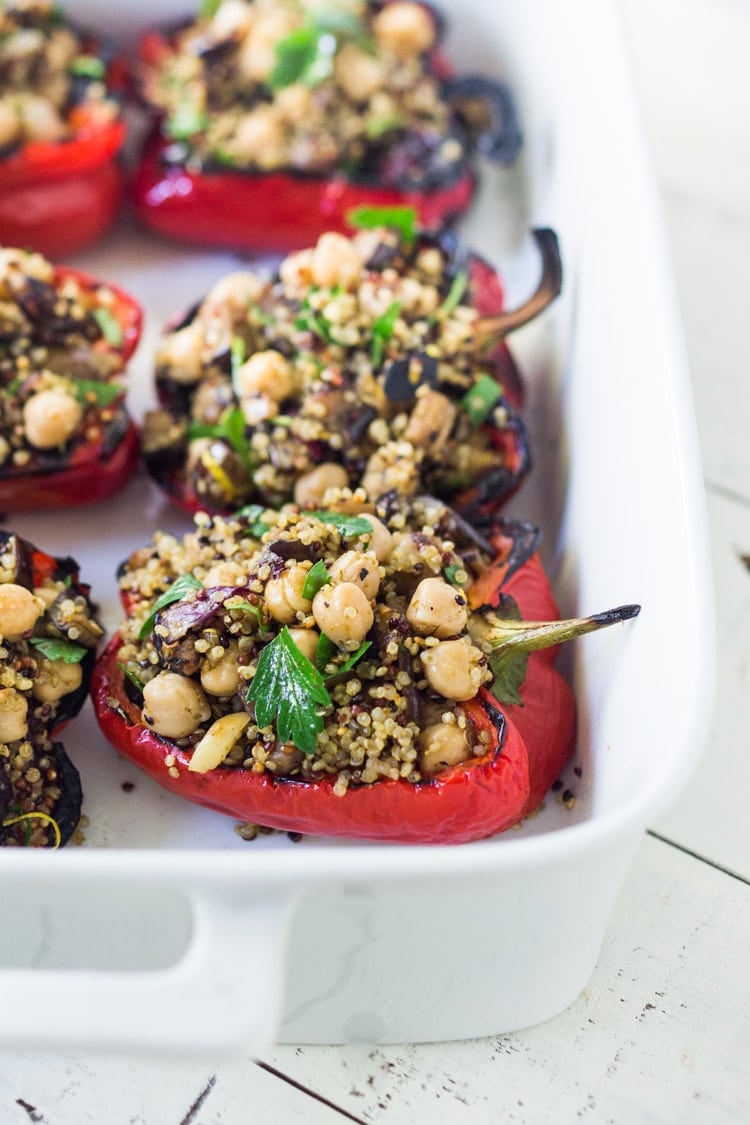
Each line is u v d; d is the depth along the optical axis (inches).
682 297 19.6
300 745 13.9
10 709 14.3
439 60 20.4
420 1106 13.9
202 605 14.3
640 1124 13.8
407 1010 13.9
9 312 16.6
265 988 11.8
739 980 14.6
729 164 21.1
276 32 19.6
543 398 18.2
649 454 14.8
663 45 22.4
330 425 16.0
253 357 16.5
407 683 14.1
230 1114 13.9
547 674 15.4
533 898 12.7
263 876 12.1
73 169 19.1
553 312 18.3
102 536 17.3
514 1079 14.1
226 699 14.5
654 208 15.8
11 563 14.9
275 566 14.4
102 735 15.8
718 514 17.8
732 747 16.1
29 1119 13.9
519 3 19.7
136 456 17.5
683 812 15.6
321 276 16.8
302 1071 14.1
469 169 19.8
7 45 19.5
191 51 19.9
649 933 14.8
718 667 16.6
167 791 15.4
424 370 16.2
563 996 14.1
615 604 15.1
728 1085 14.0
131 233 20.2
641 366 15.3
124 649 15.1
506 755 14.2
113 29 20.7
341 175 19.3
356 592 13.9
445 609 14.2
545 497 17.6
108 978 11.8
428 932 13.0
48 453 16.6
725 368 19.0
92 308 17.6
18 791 14.6
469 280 17.8
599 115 17.3
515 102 20.4
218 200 19.3
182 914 13.1
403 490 15.8
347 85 19.5
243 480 16.4
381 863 12.1
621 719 14.3
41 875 12.2
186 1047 11.6
